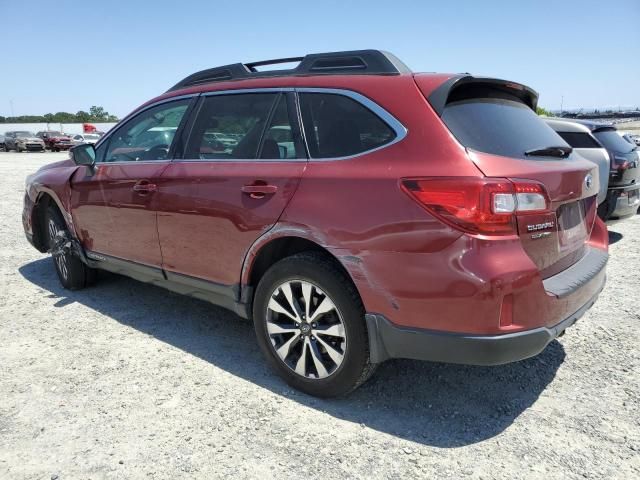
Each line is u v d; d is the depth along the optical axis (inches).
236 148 133.3
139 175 153.7
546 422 110.3
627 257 239.0
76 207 181.2
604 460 98.0
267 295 122.7
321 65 127.0
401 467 96.6
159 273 152.8
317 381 117.6
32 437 105.7
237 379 129.5
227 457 99.4
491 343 94.5
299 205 114.0
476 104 113.6
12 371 133.4
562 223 114.0
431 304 98.0
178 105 153.5
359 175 106.9
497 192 94.3
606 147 264.1
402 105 107.9
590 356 139.9
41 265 238.1
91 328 162.2
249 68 146.4
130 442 104.0
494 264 93.4
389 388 125.0
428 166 99.4
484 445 102.9
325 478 93.7
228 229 128.4
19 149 1451.8
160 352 145.0
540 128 124.6
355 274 105.7
